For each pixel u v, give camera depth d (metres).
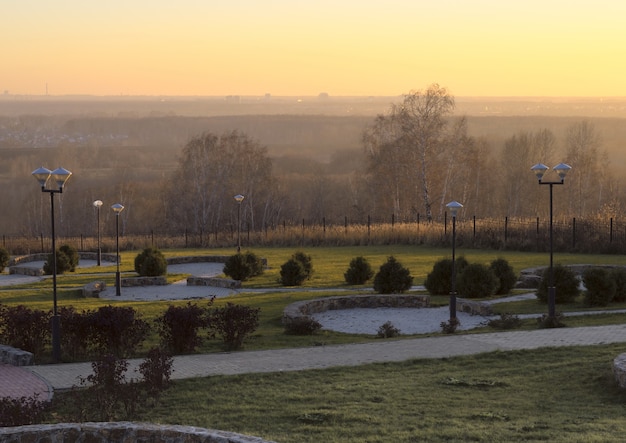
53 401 10.64
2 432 7.59
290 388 10.93
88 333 13.64
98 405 9.95
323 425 9.12
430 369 11.87
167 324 13.84
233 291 23.19
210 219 61.19
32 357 13.12
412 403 9.95
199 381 11.40
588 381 10.66
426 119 52.28
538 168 15.63
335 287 23.28
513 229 32.62
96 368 10.69
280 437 8.66
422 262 27.83
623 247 28.62
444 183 53.44
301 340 14.98
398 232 34.94
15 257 32.94
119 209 23.05
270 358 13.02
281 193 66.81
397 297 19.36
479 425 8.90
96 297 22.34
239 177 62.47
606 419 8.93
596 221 31.30
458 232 33.25
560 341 13.39
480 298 19.94
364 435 8.65
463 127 54.41
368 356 12.98
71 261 28.95
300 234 36.03
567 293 18.48
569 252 29.61
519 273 23.64
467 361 12.24
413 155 52.66
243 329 14.13
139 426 7.73
